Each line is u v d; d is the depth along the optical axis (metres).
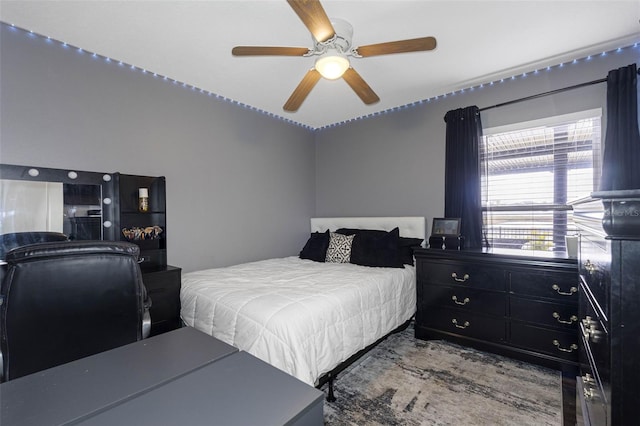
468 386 2.01
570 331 2.09
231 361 0.83
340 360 1.92
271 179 3.91
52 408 0.61
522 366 2.27
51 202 2.27
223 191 3.38
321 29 1.64
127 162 2.65
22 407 0.62
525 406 1.80
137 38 2.24
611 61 2.42
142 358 0.84
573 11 1.94
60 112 2.31
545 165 2.75
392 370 2.23
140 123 2.74
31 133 2.18
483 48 2.38
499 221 2.97
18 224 2.13
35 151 2.20
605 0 1.84
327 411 1.77
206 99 3.22
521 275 2.29
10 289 1.18
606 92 2.41
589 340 1.24
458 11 1.94
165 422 0.57
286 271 2.80
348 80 2.23
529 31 2.16
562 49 2.40
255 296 1.97
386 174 3.79
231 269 2.90
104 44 2.33
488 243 3.00
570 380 2.06
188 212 3.07
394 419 1.70
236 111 3.52
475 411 1.75
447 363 2.33
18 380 0.72
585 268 1.39
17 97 2.13
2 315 1.17
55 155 2.28
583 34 2.20
